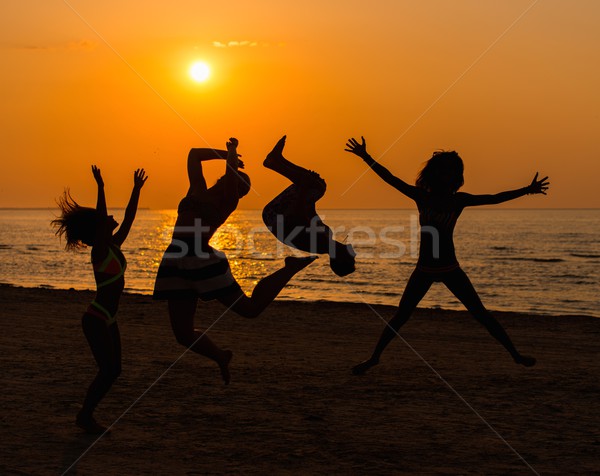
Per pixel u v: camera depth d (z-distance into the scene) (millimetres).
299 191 5977
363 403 6941
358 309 16547
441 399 7148
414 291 7734
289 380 8008
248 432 5891
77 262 47438
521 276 39875
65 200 5867
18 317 13641
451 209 7359
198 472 4875
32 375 8062
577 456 5336
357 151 7418
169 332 11898
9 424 6055
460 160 7332
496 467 5055
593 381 8109
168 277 5840
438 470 4973
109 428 5973
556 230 128875
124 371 8461
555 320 14930
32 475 4770
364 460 5176
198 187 5930
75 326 12398
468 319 14828
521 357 7582
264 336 11750
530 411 6695
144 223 181500
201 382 7855
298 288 30562
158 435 5785
